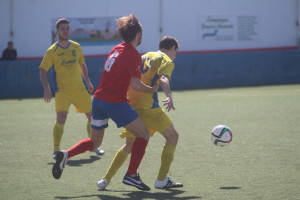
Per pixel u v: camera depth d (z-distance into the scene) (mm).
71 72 19703
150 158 18672
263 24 59719
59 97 19609
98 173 16344
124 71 13414
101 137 14367
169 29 57375
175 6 57188
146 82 14281
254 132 24312
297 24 60531
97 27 55625
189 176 15664
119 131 25516
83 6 55062
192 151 19859
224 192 13562
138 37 13781
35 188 14242
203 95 43438
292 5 60250
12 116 31938
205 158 18453
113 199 13016
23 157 19016
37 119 30328
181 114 31594
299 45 60750
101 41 55844
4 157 19016
